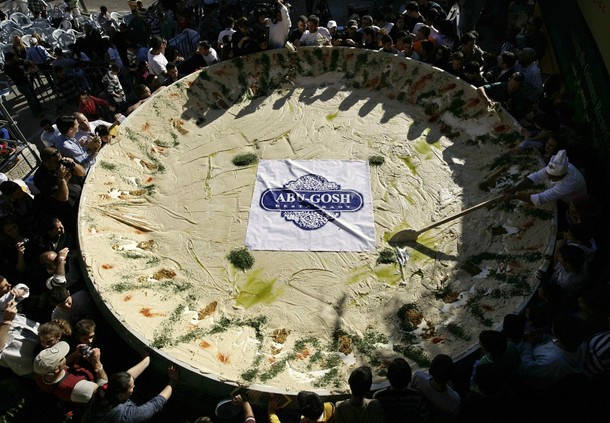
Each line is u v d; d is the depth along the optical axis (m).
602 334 5.93
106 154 9.82
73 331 7.23
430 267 8.26
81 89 13.23
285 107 11.41
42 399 7.07
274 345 7.36
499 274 7.88
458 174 9.73
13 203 8.48
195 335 7.36
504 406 5.55
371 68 11.69
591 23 9.80
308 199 9.37
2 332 6.62
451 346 7.05
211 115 11.25
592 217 7.05
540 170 8.24
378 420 5.32
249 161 10.19
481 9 15.34
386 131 10.71
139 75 12.20
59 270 7.54
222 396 6.76
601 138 8.66
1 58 14.98
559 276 6.93
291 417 6.52
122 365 7.39
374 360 7.06
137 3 15.30
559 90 11.15
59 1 20.05
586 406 6.12
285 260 8.48
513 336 6.14
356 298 7.93
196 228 9.02
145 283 8.05
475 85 10.63
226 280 8.24
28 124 13.02
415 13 12.26
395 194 9.45
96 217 8.87
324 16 15.41
